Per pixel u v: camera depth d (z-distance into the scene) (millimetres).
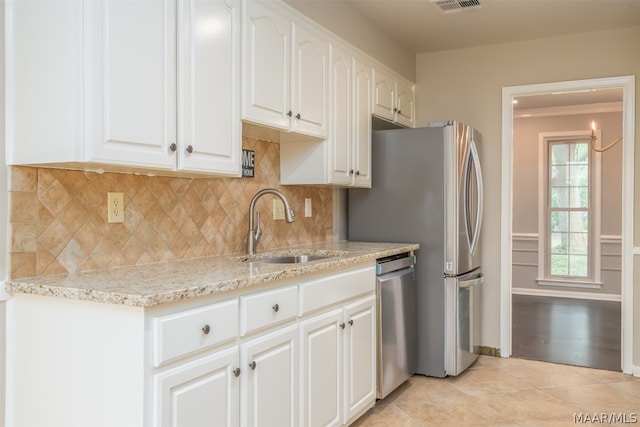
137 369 1426
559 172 6633
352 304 2562
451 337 3336
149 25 1727
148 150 1729
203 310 1602
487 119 4066
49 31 1582
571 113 6406
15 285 1632
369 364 2729
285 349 2016
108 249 1979
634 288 3508
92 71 1538
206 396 1609
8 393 1691
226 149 2092
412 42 3961
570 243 6586
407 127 4164
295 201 3193
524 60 3947
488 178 4047
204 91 1965
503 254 3969
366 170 3404
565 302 6203
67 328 1565
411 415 2770
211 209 2504
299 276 2105
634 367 3484
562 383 3309
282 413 1986
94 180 1922
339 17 3039
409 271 3268
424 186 3414
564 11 3338
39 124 1606
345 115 3125
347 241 3682
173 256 2281
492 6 3250
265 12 2350
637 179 3539
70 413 1564
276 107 2432
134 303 1396
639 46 3578
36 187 1735
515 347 4223
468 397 3047
